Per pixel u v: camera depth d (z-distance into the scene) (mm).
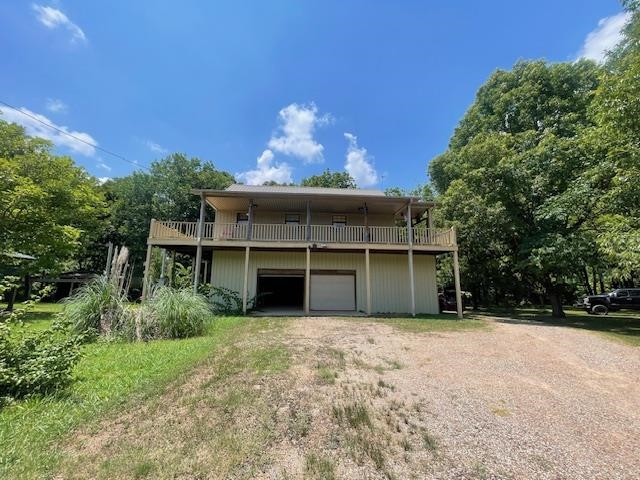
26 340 4285
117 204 28203
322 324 10836
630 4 10250
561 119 17984
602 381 5211
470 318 13797
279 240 14391
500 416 3762
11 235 11859
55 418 3408
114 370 5152
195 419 3447
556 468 2701
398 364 5875
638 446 3111
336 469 2627
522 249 14086
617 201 10344
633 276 21172
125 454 2748
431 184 28188
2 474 2455
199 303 9047
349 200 14953
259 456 2781
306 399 4066
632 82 8852
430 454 2895
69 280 23500
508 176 14477
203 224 14289
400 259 16203
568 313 18297
